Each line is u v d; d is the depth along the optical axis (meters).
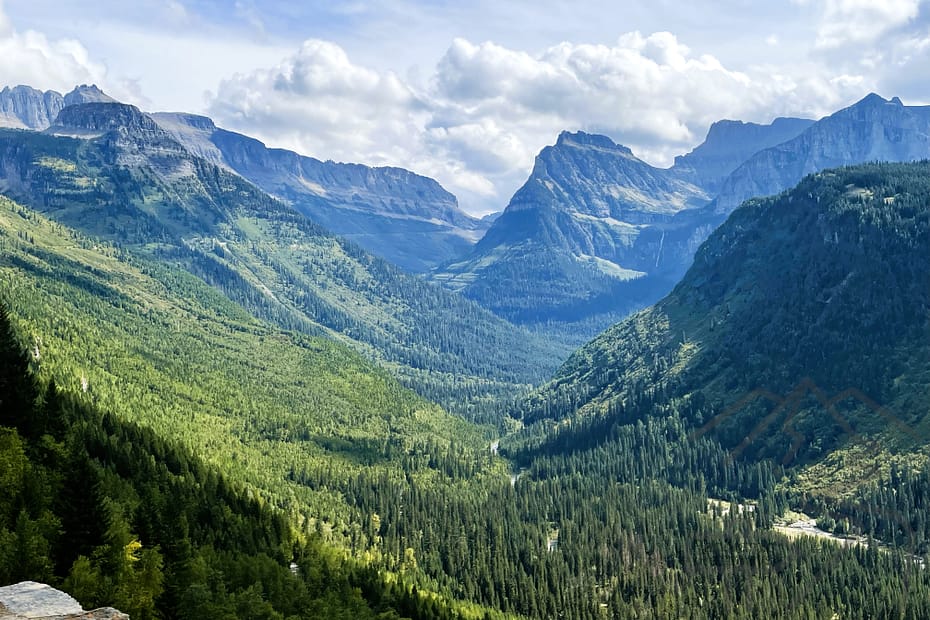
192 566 160.50
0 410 175.00
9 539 129.62
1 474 149.75
